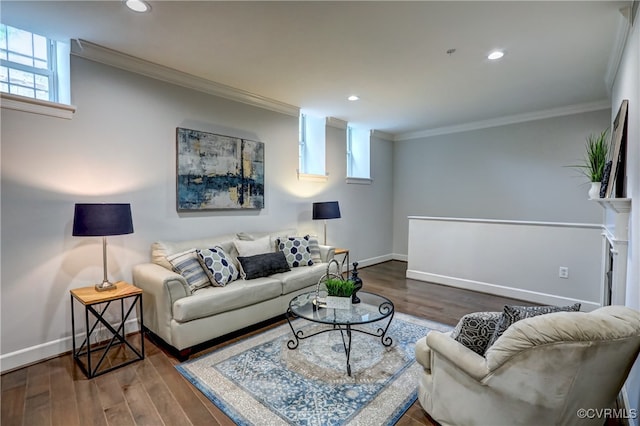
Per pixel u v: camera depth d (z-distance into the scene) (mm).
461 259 4477
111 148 2838
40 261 2498
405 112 4730
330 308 2525
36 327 2486
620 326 1186
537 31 2424
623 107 2426
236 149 3781
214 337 2686
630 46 2264
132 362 2459
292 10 2150
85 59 2672
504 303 3838
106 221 2387
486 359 1406
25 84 2592
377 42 2596
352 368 2355
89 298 2314
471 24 2326
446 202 5859
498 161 5219
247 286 2912
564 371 1206
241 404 1963
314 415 1861
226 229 3752
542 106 4438
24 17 2240
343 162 5430
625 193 2422
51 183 2531
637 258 1841
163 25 2350
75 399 2014
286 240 3783
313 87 3648
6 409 1920
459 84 3549
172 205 3266
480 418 1465
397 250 6570
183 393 2074
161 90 3154
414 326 3129
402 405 1954
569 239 3670
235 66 3074
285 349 2654
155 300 2656
